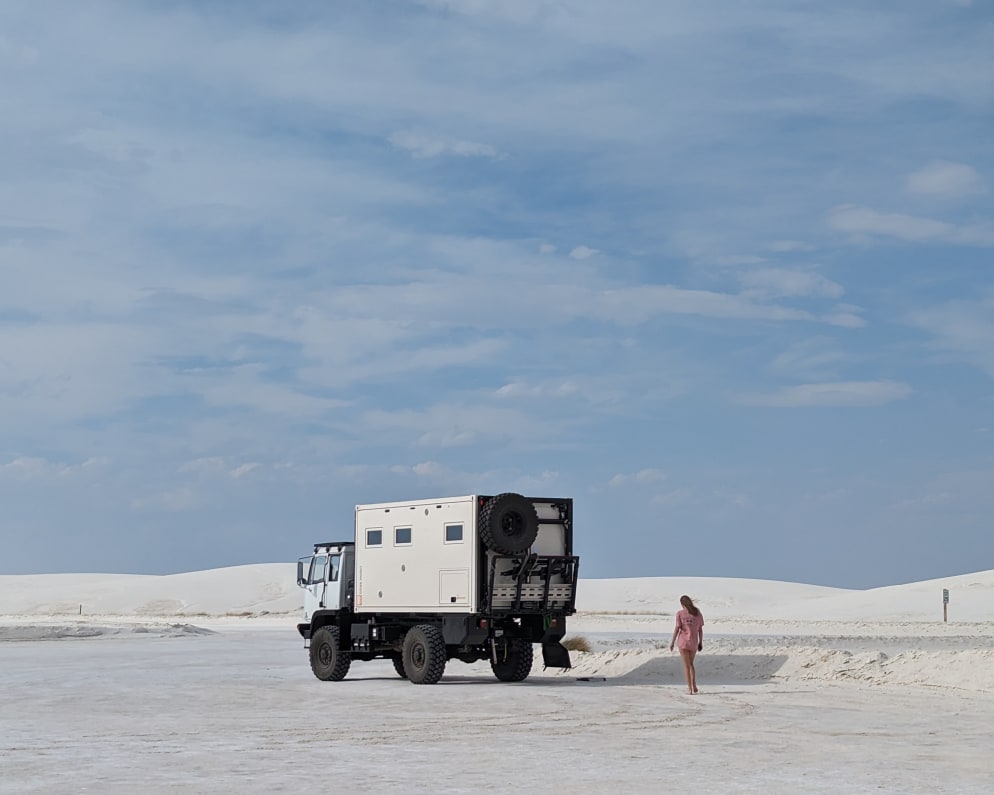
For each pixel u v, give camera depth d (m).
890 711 21.50
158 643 54.16
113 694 25.95
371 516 29.55
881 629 66.12
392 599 28.78
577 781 13.84
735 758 15.73
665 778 14.05
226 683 29.03
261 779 14.05
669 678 29.59
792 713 21.23
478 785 13.58
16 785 13.65
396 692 26.08
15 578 159.75
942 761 15.43
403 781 13.87
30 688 27.67
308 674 32.31
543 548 28.17
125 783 13.78
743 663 30.25
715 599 132.75
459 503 27.59
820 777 14.12
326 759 15.76
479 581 27.11
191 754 16.28
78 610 129.50
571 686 27.50
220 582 140.25
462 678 30.75
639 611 122.38
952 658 27.88
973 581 103.56
